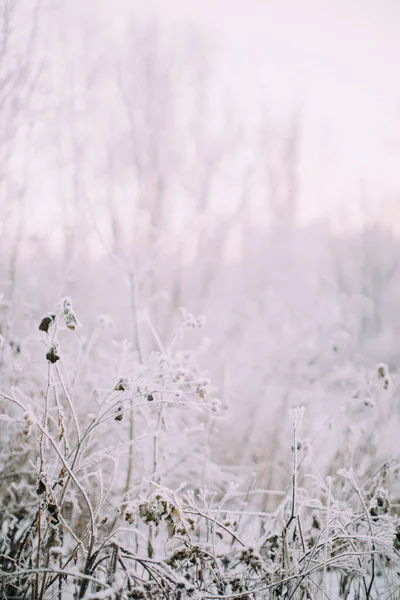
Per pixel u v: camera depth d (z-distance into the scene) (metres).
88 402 3.69
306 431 4.23
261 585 2.56
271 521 3.15
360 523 2.96
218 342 6.82
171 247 9.33
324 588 2.70
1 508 3.01
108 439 3.66
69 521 3.23
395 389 4.17
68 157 6.79
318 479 2.93
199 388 2.59
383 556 2.85
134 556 2.29
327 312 5.84
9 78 4.62
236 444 5.02
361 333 7.84
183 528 2.32
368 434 3.85
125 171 9.91
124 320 6.38
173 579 2.19
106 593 2.00
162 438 3.75
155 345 6.23
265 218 13.61
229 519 2.74
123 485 3.41
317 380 4.88
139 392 2.67
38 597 2.57
